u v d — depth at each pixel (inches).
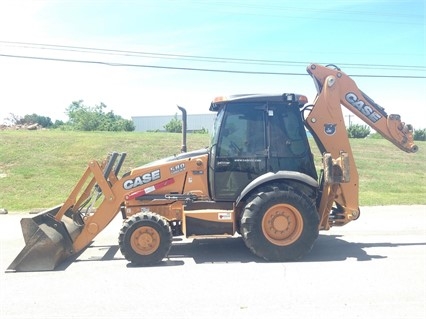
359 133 1471.5
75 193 293.6
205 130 1273.4
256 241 278.5
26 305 207.8
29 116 1833.2
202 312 194.7
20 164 789.9
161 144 975.0
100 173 297.3
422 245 328.5
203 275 252.2
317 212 284.8
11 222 457.4
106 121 1640.0
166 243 277.0
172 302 208.2
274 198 279.0
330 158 288.2
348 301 206.1
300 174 288.7
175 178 301.7
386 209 533.0
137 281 242.7
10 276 256.5
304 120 314.3
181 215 296.0
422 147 1201.4
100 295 220.2
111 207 296.8
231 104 297.9
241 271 259.3
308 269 261.1
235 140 296.7
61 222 284.8
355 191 309.0
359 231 391.9
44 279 249.4
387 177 853.2
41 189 662.5
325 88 313.0
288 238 281.7
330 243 338.6
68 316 193.5
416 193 697.0
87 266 277.6
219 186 294.7
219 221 287.1
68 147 911.0
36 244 269.3
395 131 328.2
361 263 274.5
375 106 327.0
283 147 297.1
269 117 297.6
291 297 212.4
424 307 197.9
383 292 218.2
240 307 200.1
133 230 276.1
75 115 1747.0
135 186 299.1
